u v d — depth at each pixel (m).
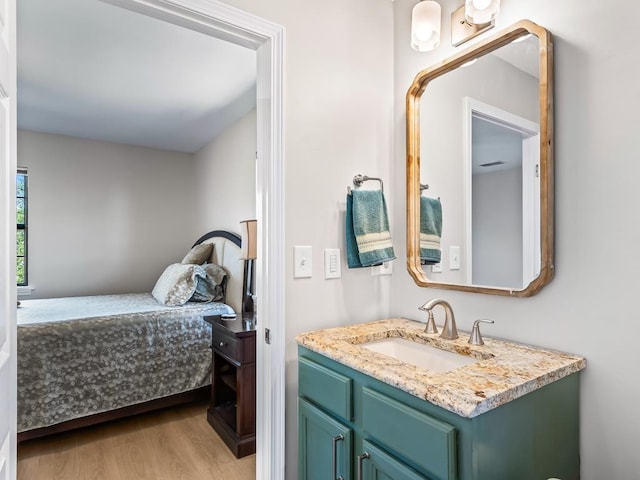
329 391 1.19
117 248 4.32
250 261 2.77
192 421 2.64
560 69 1.16
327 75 1.54
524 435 0.92
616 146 1.05
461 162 1.46
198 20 1.28
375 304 1.68
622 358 1.03
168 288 3.11
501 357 1.11
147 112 3.29
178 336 2.71
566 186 1.15
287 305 1.42
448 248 1.50
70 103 3.10
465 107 1.45
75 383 2.35
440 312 1.54
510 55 1.30
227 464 2.12
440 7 1.48
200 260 3.67
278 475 1.39
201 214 4.45
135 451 2.25
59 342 2.33
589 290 1.10
